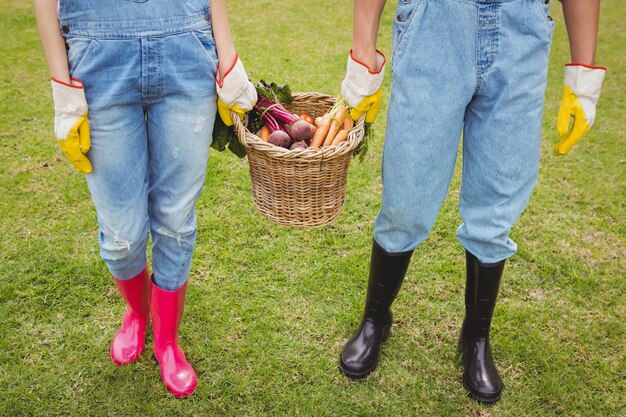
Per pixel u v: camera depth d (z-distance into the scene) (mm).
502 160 1729
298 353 2240
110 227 1779
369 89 1773
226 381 2109
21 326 2287
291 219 2008
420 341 2318
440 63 1618
